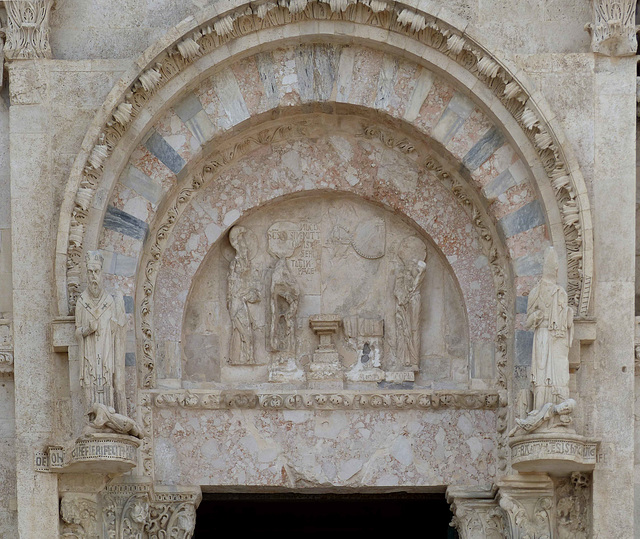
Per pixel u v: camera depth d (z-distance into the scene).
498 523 18.97
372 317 19.64
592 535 18.28
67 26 19.25
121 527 18.64
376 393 19.14
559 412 17.73
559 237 18.66
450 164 19.36
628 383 18.42
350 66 19.17
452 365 19.55
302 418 19.27
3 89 19.23
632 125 18.78
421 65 19.12
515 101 18.73
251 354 19.53
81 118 18.89
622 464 18.28
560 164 18.53
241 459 19.16
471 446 19.17
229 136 19.30
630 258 18.56
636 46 18.80
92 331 17.91
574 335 18.28
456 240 19.52
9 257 19.02
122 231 18.88
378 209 19.88
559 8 19.20
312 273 19.78
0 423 18.70
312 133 19.64
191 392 19.11
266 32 18.97
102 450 17.69
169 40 18.58
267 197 19.61
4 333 18.64
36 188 18.70
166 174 19.00
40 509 18.19
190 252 19.47
